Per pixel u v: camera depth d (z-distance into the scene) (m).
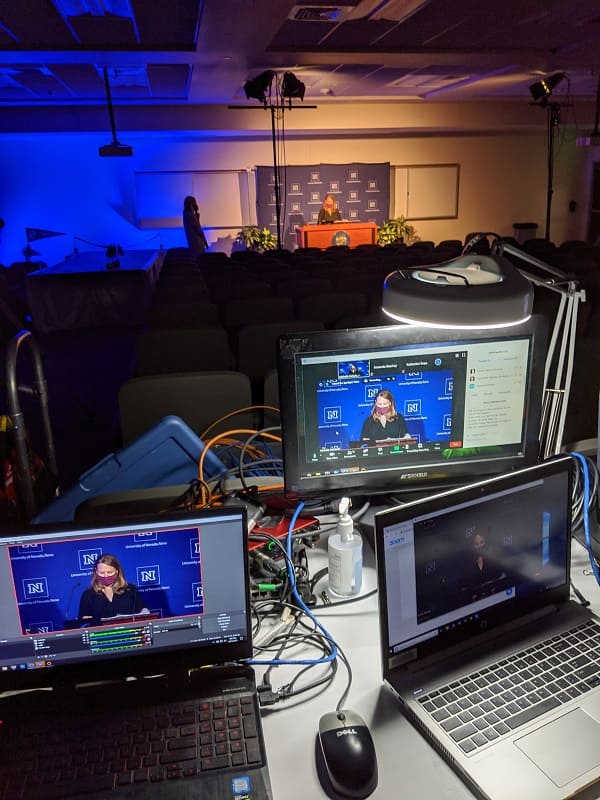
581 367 2.02
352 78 8.61
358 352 1.35
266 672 1.09
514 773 0.88
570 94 11.20
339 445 1.42
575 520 1.48
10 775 0.90
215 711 1.00
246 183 11.52
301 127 10.84
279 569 1.31
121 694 1.04
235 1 4.61
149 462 1.45
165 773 0.90
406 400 1.41
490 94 10.65
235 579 1.05
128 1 4.76
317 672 1.11
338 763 0.87
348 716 0.96
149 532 1.02
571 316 1.41
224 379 2.30
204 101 9.99
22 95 8.96
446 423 1.45
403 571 1.04
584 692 1.02
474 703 1.00
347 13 5.23
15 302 7.65
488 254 1.19
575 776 0.87
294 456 1.41
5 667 1.03
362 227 10.70
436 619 1.08
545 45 6.68
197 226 10.04
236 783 0.88
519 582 1.17
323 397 1.37
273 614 1.26
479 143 12.24
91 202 11.18
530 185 12.70
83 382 5.57
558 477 1.18
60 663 1.04
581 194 12.95
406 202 12.26
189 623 1.06
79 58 6.46
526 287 1.02
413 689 1.02
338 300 4.25
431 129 11.60
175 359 3.14
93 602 1.03
